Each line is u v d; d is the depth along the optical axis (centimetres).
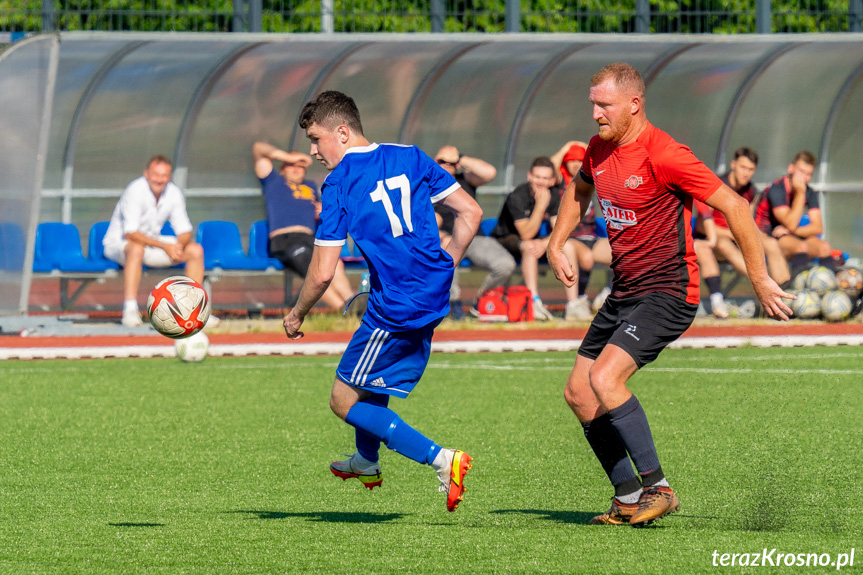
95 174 5388
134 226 4641
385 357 1603
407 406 2934
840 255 5153
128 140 5388
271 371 3675
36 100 4553
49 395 3152
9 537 1603
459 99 5503
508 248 4953
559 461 2239
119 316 5256
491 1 6234
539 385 3303
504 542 1546
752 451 2284
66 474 2122
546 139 5694
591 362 1688
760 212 4994
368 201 1588
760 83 5591
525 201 4903
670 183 1586
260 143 5000
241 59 5231
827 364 3681
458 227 1680
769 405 2870
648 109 5606
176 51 5125
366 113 5456
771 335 4431
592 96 1606
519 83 5519
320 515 1764
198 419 2756
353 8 5691
